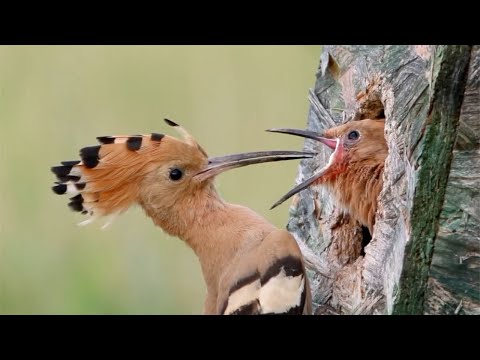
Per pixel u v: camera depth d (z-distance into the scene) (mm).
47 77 13031
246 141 12852
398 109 8602
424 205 7859
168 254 12125
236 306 8641
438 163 7809
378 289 8602
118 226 12141
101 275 12008
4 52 13133
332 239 9898
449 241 7859
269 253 8789
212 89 13141
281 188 12570
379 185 9562
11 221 12102
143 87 13219
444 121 7762
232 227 9164
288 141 12852
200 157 9328
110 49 13125
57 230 12141
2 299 11820
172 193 9258
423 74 8461
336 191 9766
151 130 12945
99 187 9148
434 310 7992
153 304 11969
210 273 9164
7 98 12781
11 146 12453
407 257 7941
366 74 9734
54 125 12727
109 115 12945
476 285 7859
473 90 7695
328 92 10625
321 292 9688
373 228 9422
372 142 9625
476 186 7770
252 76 13219
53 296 11844
